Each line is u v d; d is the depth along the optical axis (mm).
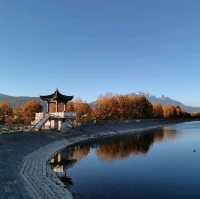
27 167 36094
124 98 147500
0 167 32562
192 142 76125
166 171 39844
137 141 79688
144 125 141875
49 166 40562
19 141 51562
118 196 27891
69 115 76875
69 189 29859
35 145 53469
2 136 50562
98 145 69938
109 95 143500
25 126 71625
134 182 33594
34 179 30312
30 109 107188
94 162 46938
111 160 48812
